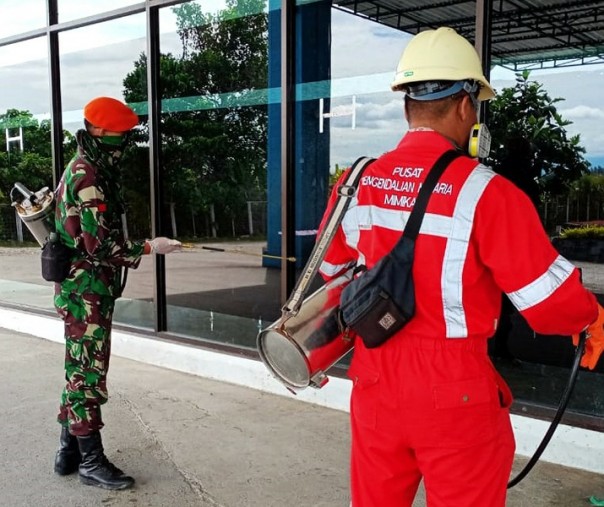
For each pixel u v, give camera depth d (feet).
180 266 17.44
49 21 18.06
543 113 11.39
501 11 13.43
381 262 4.96
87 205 9.06
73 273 9.46
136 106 16.81
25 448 11.09
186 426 11.88
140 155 16.94
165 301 16.03
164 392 13.75
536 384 11.28
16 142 20.36
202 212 16.24
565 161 11.30
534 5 13.51
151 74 15.80
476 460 5.00
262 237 15.52
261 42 14.79
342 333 5.59
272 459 10.49
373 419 5.24
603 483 9.37
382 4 12.57
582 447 9.79
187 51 15.66
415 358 5.01
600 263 11.21
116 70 17.02
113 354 16.74
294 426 11.82
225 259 16.24
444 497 5.10
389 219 5.16
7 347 17.89
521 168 11.61
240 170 15.51
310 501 9.14
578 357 5.41
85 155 9.29
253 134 15.17
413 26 13.26
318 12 13.32
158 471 10.16
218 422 12.05
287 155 13.84
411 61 5.25
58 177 18.60
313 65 13.48
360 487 5.51
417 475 5.50
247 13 14.87
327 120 13.42
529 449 10.27
